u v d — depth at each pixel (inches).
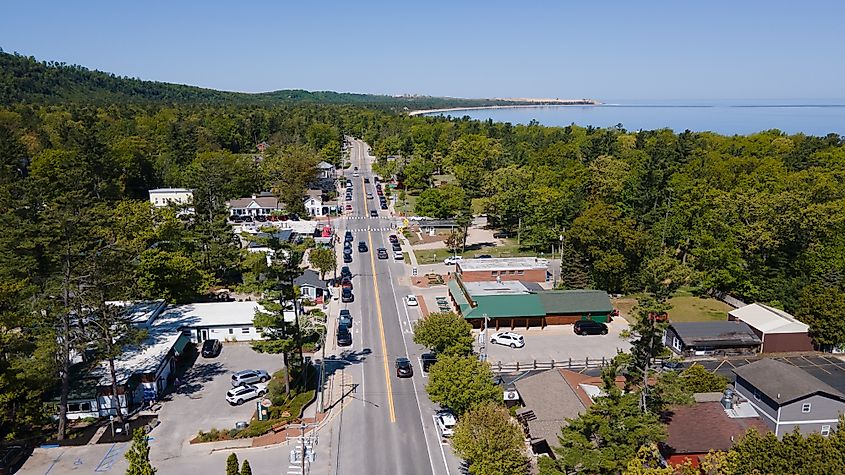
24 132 5467.5
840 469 1113.4
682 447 1454.2
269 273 1857.8
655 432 1237.1
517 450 1357.0
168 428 1712.6
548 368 2135.8
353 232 4276.6
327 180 6053.2
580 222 3043.8
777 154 5349.4
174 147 5846.5
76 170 3474.4
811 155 4709.6
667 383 1466.5
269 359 2204.7
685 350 2321.6
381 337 2407.7
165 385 1984.5
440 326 1980.8
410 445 1620.3
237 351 2282.2
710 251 3004.4
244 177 5002.5
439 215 4439.0
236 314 2421.3
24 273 2113.7
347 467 1515.7
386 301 2847.0
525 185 4146.2
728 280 2910.9
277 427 1691.7
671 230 3462.1
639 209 3742.6
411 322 2573.8
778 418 1654.8
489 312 2506.2
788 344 2361.0
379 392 1929.1
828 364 2244.1
